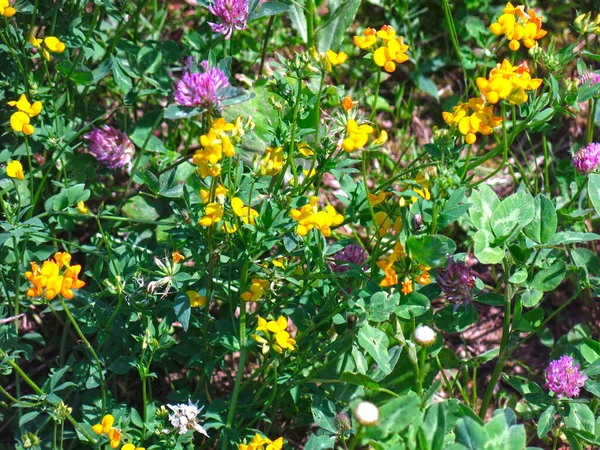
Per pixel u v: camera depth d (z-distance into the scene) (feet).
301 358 2.81
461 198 2.67
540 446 3.17
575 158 3.13
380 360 2.63
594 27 2.85
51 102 3.09
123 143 3.06
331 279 2.83
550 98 2.88
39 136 3.00
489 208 2.77
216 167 2.61
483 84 2.62
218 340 2.83
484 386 3.29
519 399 3.27
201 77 2.57
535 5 3.88
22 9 2.98
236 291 2.97
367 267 2.92
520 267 2.79
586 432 2.79
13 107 3.10
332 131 2.75
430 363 2.95
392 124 3.76
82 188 2.87
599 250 3.43
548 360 3.35
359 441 2.49
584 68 3.16
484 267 3.48
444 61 3.81
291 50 3.74
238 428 2.84
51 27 3.04
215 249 2.78
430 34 3.85
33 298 2.74
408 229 2.72
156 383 3.16
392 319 2.83
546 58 2.83
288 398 2.99
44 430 2.91
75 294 2.94
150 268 2.91
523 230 2.78
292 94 2.87
